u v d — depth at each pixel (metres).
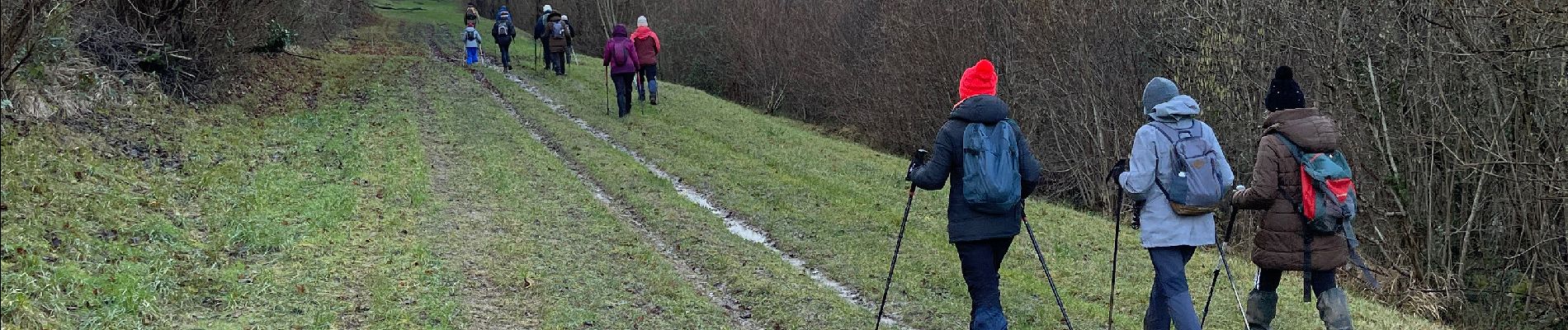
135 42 11.26
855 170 12.91
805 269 7.86
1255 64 14.58
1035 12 18.70
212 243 6.56
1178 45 15.77
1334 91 13.30
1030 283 7.51
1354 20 13.26
